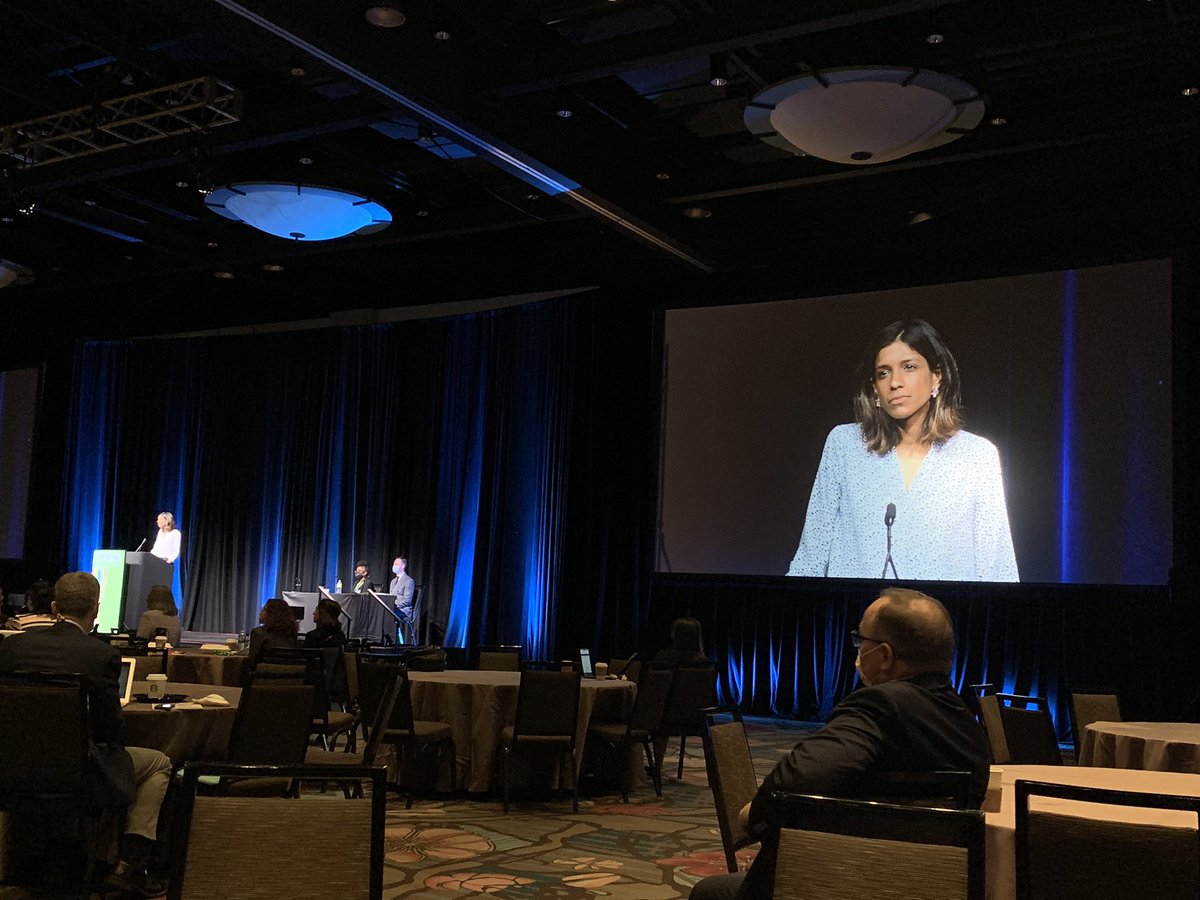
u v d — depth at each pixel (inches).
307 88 295.1
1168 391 315.0
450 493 484.7
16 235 420.5
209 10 257.4
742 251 363.9
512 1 247.8
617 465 427.8
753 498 388.8
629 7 247.4
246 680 152.7
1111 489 321.4
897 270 369.7
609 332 436.8
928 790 82.0
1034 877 79.0
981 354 348.2
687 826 205.5
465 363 488.1
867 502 362.9
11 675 131.4
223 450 545.3
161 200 378.6
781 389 387.2
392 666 216.1
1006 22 245.8
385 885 154.2
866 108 240.7
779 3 219.0
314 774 75.6
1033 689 341.7
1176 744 161.6
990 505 340.5
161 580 465.7
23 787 131.0
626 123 303.9
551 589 439.5
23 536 584.1
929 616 88.7
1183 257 315.9
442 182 353.7
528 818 209.3
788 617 393.7
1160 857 75.6
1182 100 266.8
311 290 480.1
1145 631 323.3
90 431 575.5
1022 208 329.4
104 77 294.4
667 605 415.8
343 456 516.1
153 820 144.2
